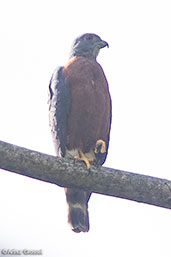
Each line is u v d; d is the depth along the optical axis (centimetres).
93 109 1073
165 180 863
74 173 838
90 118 1075
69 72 1091
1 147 797
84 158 1048
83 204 1074
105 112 1097
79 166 841
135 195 859
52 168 827
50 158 827
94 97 1074
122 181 847
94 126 1083
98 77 1091
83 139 1088
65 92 1074
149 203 874
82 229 1066
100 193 873
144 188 849
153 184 852
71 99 1073
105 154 1149
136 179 852
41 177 841
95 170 846
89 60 1120
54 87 1101
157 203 871
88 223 1079
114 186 850
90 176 844
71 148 1094
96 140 1101
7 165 812
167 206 875
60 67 1123
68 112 1073
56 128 1089
